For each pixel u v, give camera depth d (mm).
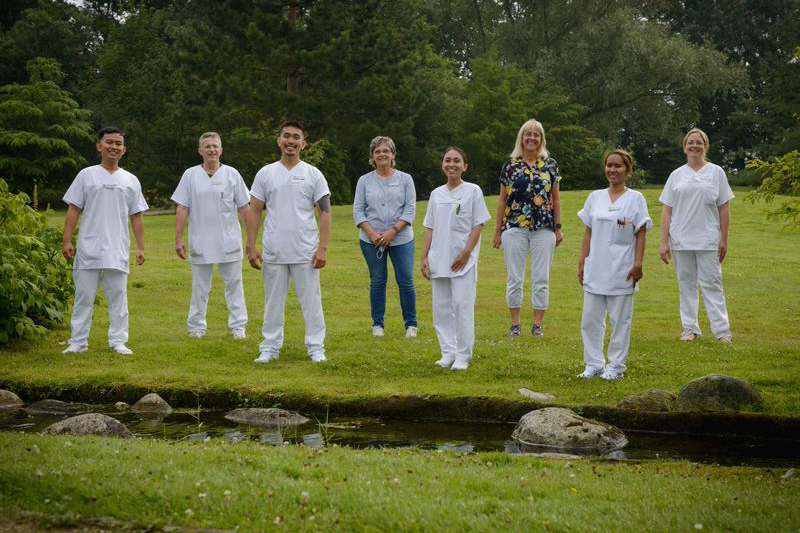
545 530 3395
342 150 34469
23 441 4605
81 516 3473
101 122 38719
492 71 39156
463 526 3428
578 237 18969
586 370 6992
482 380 6902
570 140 39094
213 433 5688
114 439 4875
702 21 48875
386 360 7543
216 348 8109
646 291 12516
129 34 39312
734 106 48750
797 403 5961
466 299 7238
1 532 3330
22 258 8375
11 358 7656
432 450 5094
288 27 24484
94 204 7855
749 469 4680
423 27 36875
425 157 39344
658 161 49000
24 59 41969
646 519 3537
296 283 7602
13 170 35969
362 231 8945
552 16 43281
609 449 5355
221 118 24875
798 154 6910
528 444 5461
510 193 8695
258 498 3695
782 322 9969
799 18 44750
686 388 6070
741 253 16391
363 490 3848
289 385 6668
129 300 11133
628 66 40500
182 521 3455
